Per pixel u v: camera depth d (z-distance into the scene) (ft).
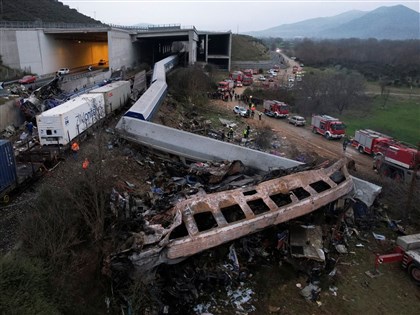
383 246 55.31
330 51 457.27
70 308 34.99
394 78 292.40
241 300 41.88
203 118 139.13
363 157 106.32
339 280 46.83
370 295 44.65
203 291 42.39
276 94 198.59
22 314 30.42
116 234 41.65
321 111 173.37
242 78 255.29
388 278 48.06
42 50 196.85
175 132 78.95
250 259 47.75
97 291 38.27
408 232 59.06
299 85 206.90
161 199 52.49
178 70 207.00
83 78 168.45
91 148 80.48
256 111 169.48
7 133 94.38
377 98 216.13
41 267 35.94
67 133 78.54
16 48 184.24
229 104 179.63
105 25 262.26
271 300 42.45
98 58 300.81
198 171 64.90
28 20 275.80
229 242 45.83
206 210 45.88
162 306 38.52
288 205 50.78
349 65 358.84
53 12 345.10
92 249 41.88
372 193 62.90
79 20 367.25
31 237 40.47
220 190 52.16
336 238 54.95
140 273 38.52
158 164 76.64
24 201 55.93
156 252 38.63
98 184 47.88
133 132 80.43
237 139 112.78
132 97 138.51
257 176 61.57
